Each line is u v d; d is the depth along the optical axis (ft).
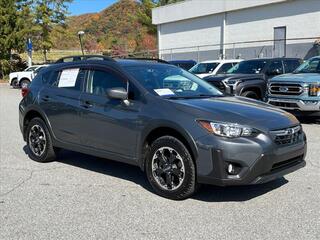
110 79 21.31
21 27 132.46
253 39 108.47
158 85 20.45
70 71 23.58
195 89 21.75
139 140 19.26
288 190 19.38
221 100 19.94
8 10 130.21
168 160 18.31
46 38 141.90
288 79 38.09
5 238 14.78
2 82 126.52
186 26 130.52
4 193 19.61
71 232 15.19
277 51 101.81
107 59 22.22
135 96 19.88
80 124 22.06
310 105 36.73
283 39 99.14
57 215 16.81
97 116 21.06
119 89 19.60
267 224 15.58
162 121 18.24
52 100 23.77
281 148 17.43
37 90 25.04
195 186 17.74
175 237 14.61
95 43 236.22
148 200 18.37
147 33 190.90
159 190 18.66
